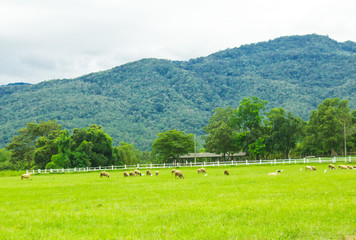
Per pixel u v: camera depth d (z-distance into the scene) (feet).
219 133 299.79
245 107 298.35
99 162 314.55
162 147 316.19
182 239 41.16
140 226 47.96
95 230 46.57
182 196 76.48
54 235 43.83
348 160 212.23
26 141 383.04
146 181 122.72
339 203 60.08
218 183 103.04
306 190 78.38
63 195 86.63
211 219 50.57
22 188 108.47
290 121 284.00
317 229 44.50
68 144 300.61
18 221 53.21
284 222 48.55
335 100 302.66
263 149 284.41
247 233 43.09
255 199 68.44
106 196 81.41
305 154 372.38
